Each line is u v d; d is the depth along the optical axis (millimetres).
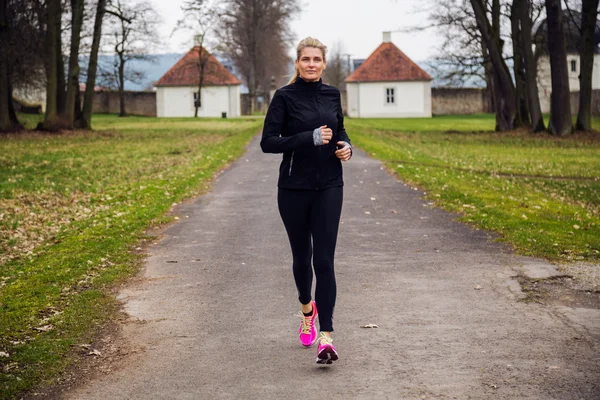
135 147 28641
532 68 35344
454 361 4746
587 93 35156
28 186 15938
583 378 4371
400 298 6387
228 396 4266
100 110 77188
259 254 8461
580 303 6062
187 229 10266
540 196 13148
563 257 7793
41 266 7809
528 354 4832
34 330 5566
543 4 35875
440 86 75125
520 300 6203
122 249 8758
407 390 4270
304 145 4770
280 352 5051
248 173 18016
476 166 19797
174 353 5070
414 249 8523
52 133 36594
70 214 12125
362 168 18266
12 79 37031
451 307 6055
